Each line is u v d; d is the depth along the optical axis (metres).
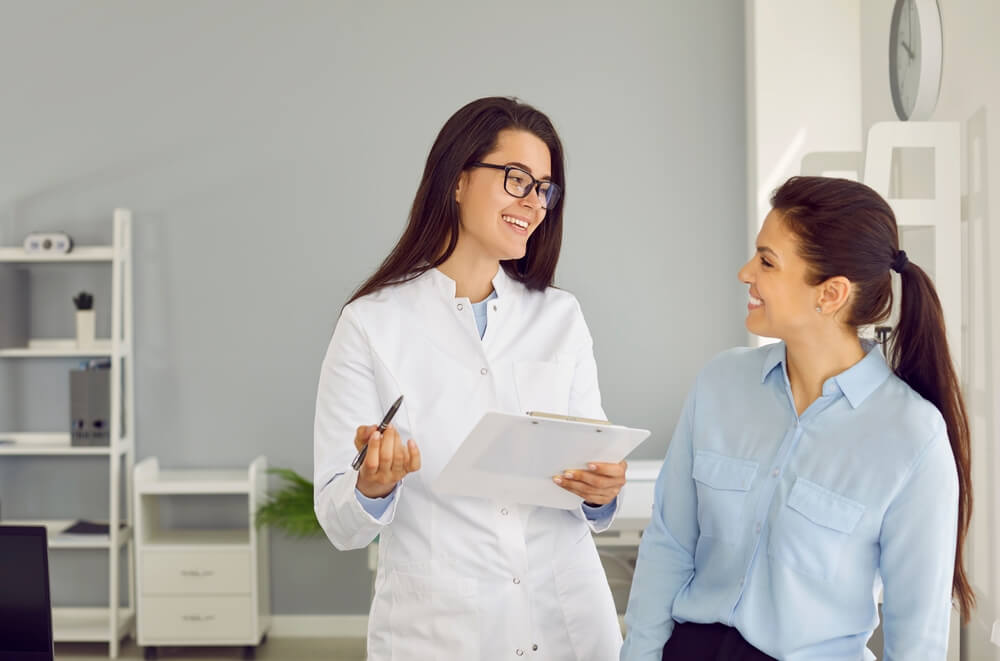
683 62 4.34
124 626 4.28
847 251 1.34
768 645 1.36
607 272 4.39
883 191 2.90
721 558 1.44
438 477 1.51
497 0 4.38
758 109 4.00
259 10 4.42
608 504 1.65
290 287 4.45
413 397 1.62
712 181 4.35
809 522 1.35
